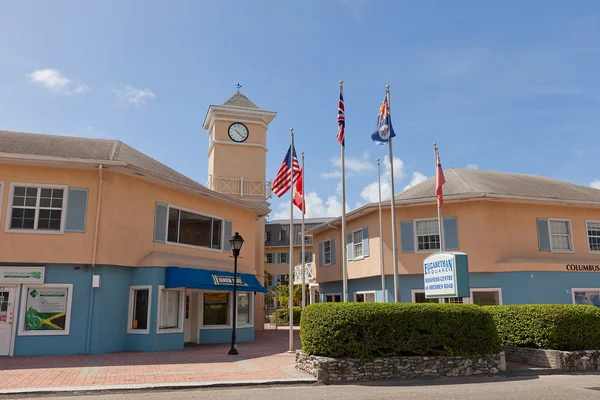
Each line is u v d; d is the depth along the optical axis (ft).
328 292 102.63
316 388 36.81
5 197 54.65
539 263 72.38
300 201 61.72
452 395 33.04
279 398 32.42
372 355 40.63
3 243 53.72
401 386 37.32
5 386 35.78
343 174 57.77
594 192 85.56
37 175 55.98
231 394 34.17
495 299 71.92
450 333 42.45
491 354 43.24
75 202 56.70
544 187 82.43
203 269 65.92
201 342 68.69
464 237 73.41
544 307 46.88
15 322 53.26
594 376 41.93
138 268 60.18
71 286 55.21
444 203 75.15
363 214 83.76
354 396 32.96
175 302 62.90
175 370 43.68
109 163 56.95
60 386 35.78
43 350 53.52
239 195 100.48
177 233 67.72
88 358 51.44
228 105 103.60
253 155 104.01
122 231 58.80
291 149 63.52
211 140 107.45
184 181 71.72
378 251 78.64
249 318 76.33
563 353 44.21
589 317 46.32
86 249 56.08
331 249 98.68
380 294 78.69
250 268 79.00
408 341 41.50
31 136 66.33
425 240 75.56
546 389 35.35
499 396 32.60
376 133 57.67
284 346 67.00
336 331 40.47
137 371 42.93
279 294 150.20
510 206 75.15
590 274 75.00
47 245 54.95
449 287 46.60
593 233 78.48
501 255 72.79
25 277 53.57
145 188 62.75
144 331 58.39
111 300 57.31
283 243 183.11
